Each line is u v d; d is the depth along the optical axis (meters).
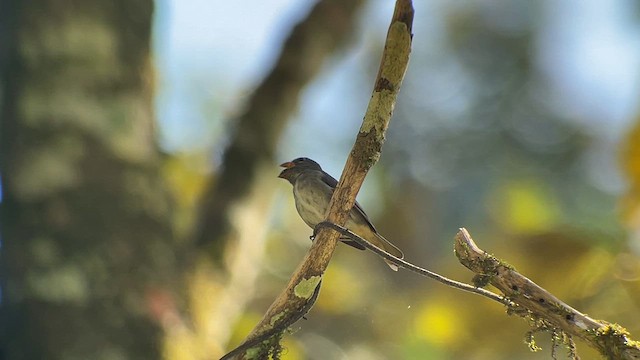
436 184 14.61
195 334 9.32
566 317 6.63
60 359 8.35
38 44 9.48
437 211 14.52
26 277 8.60
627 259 10.42
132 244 9.14
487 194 13.77
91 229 8.98
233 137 12.09
